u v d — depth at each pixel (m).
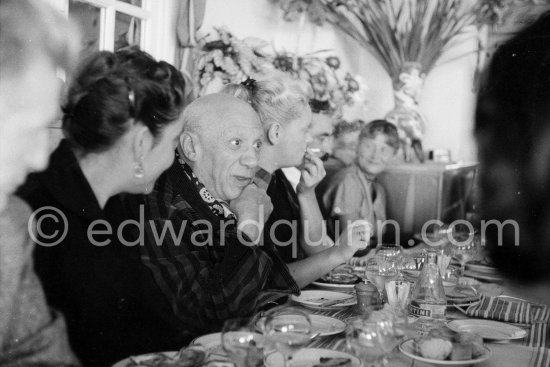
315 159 2.18
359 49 4.03
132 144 1.21
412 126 3.76
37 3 1.62
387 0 3.80
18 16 1.55
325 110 3.53
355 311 1.62
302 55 3.82
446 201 3.67
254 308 1.44
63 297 1.14
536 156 2.08
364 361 1.10
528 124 2.10
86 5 2.42
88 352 1.17
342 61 3.97
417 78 3.79
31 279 1.06
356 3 3.80
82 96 1.18
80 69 1.19
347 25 3.89
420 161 3.78
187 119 1.59
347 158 3.53
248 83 2.09
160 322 1.34
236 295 1.41
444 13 3.78
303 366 1.16
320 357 1.19
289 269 1.85
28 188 1.13
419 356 1.20
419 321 1.49
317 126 3.46
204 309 1.39
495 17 3.80
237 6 3.57
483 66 3.96
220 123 1.58
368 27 3.83
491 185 2.21
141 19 2.84
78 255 1.16
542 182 2.06
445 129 4.17
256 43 3.51
